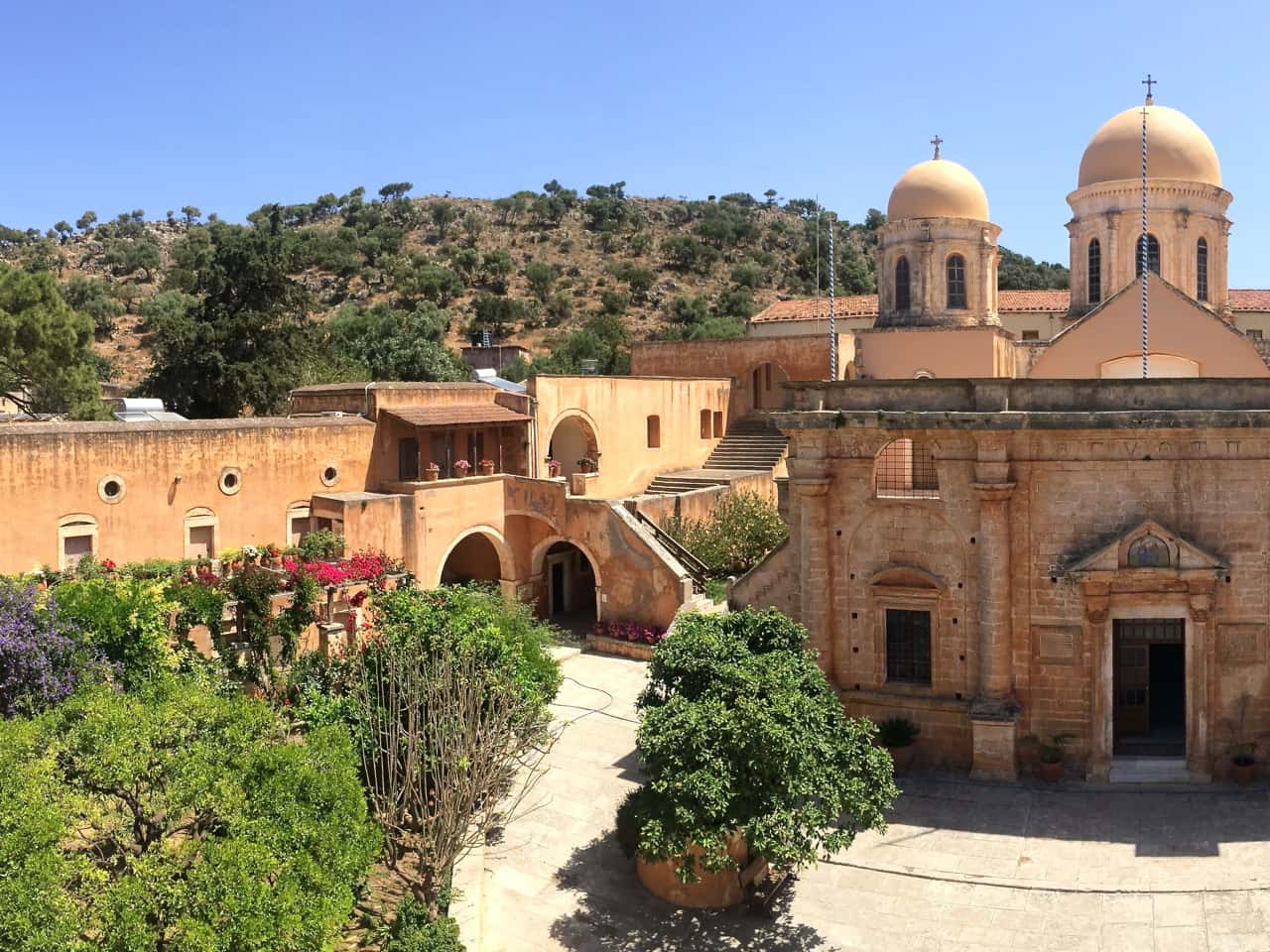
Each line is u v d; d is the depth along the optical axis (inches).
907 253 1679.4
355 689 815.7
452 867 755.4
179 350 2236.7
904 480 1002.7
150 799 543.2
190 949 448.8
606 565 1448.1
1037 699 913.5
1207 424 852.6
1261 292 1937.7
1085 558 876.6
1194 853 769.6
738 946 682.8
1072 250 1547.7
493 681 816.9
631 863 803.4
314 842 534.3
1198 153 1446.9
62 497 1139.9
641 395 1836.9
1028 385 904.3
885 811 861.2
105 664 773.9
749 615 845.8
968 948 673.6
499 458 1632.6
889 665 970.7
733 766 677.9
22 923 417.4
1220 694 884.6
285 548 1218.0
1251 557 876.6
